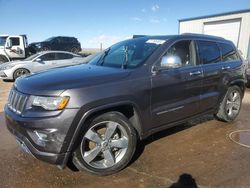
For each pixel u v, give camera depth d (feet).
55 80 11.21
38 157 10.55
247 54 63.21
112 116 11.49
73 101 10.35
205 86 15.94
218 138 16.19
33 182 11.15
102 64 14.57
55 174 11.75
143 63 12.92
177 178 11.54
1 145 14.76
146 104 12.60
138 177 11.62
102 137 11.55
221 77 17.15
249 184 11.12
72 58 46.21
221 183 11.17
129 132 12.01
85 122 10.88
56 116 10.15
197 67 15.35
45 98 10.35
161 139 15.81
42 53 44.27
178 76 13.97
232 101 18.92
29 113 10.50
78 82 10.93
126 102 11.71
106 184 11.07
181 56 14.70
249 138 16.26
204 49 16.34
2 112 22.06
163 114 13.52
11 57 61.21
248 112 22.53
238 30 64.95
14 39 61.41
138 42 15.15
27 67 42.24
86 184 11.06
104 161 11.71
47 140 10.22
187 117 15.15
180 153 13.97
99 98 10.85
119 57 14.61
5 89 34.99
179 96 14.23
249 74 34.09
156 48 13.71
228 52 18.47
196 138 16.11
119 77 11.84
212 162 13.01
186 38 15.26
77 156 10.94
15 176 11.57
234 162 13.03
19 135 10.89
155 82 12.85
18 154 13.65
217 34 69.77
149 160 13.16
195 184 11.09
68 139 10.35
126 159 12.03
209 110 16.92
